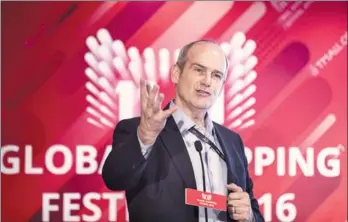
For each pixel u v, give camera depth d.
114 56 4.43
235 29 4.45
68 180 4.39
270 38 4.45
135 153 2.95
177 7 4.45
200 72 3.56
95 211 4.39
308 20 4.45
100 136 4.42
